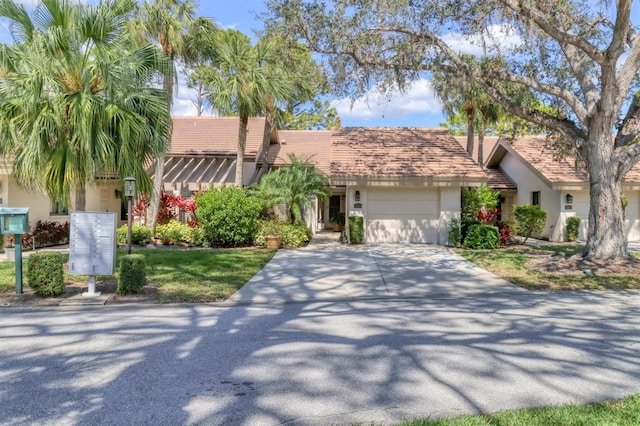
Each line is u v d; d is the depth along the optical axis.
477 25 10.54
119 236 16.30
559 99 13.02
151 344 5.57
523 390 4.11
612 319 6.79
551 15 10.66
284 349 5.36
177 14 15.54
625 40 10.28
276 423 3.51
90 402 3.89
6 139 9.21
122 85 9.55
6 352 5.24
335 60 11.66
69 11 9.49
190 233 16.33
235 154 20.02
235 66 16.86
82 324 6.55
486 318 6.91
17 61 9.40
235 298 8.41
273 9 11.15
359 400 3.91
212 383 4.31
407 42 11.19
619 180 11.58
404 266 12.10
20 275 8.25
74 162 9.19
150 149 10.37
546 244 17.53
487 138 28.66
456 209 17.06
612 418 3.48
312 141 25.39
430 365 4.77
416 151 18.56
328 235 22.05
